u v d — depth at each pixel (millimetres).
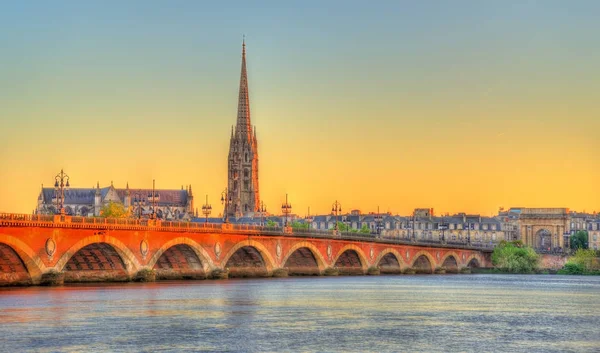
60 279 165125
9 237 155375
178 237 194750
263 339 97688
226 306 133125
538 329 110438
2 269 164500
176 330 103938
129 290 162375
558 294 179250
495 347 94875
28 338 96188
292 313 124938
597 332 107938
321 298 153625
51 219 164875
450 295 171375
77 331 101875
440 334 104250
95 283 181000
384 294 169875
